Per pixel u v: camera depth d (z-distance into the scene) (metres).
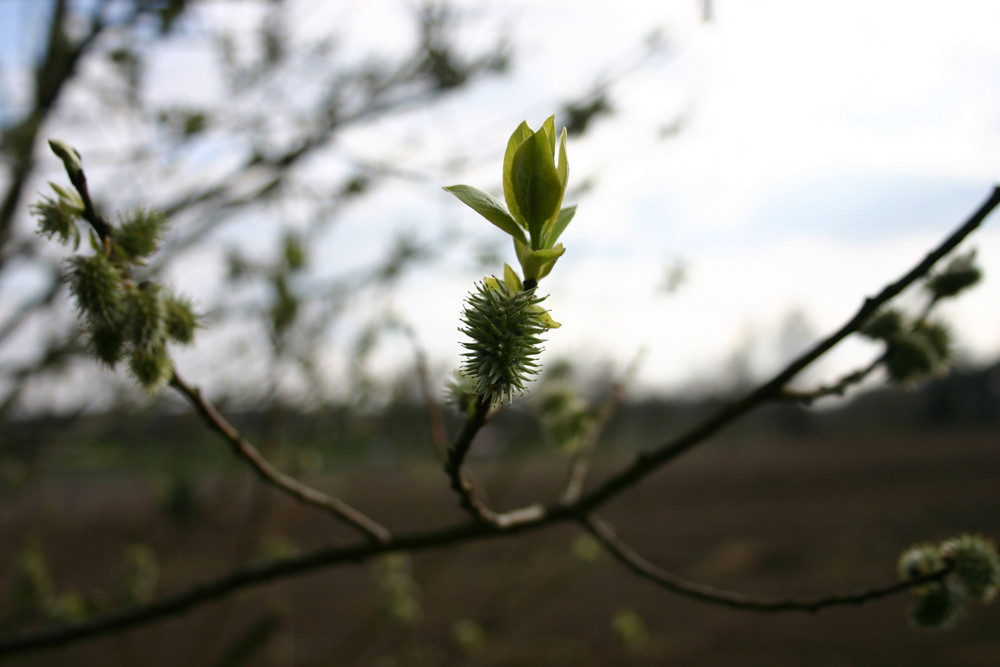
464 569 14.09
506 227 1.14
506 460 4.64
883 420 47.69
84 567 13.88
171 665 9.41
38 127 3.93
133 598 3.82
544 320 1.08
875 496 20.56
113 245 1.55
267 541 4.39
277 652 5.06
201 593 2.16
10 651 2.18
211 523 5.08
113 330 1.55
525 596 6.71
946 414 43.47
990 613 11.61
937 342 2.14
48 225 1.48
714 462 31.58
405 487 24.17
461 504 1.75
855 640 10.91
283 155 4.08
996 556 1.82
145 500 21.42
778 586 13.39
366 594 14.11
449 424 5.45
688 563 15.23
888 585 1.82
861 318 1.75
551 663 9.33
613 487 2.02
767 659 10.33
